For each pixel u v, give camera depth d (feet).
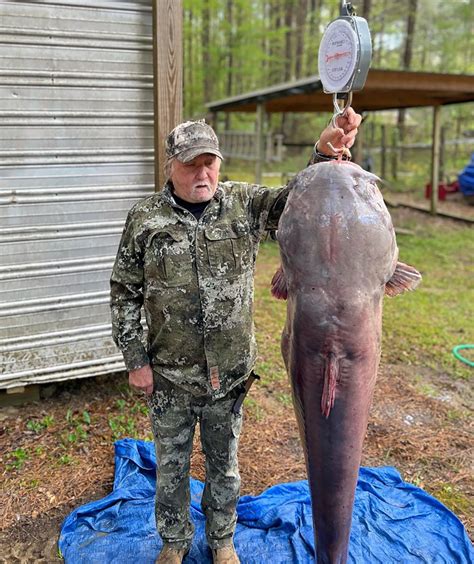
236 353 8.47
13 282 14.34
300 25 110.32
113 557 10.08
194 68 106.32
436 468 13.08
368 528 10.66
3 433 13.93
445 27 99.14
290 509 11.09
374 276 6.31
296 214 6.39
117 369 15.69
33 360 14.85
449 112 92.12
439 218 45.47
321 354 6.28
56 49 13.64
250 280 8.44
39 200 14.16
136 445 13.12
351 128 7.27
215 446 9.14
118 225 15.02
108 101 14.30
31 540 10.69
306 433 6.64
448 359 19.13
